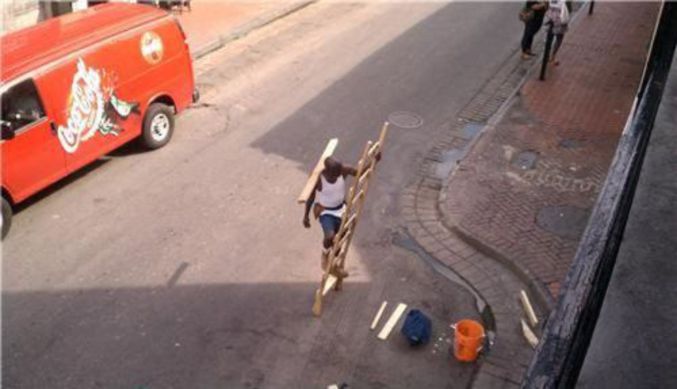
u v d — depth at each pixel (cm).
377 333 773
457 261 900
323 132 1209
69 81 949
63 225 943
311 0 1908
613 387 297
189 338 759
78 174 1062
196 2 1817
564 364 206
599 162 1132
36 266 862
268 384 703
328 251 777
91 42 979
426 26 1752
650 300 343
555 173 1098
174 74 1132
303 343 756
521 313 809
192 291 829
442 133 1232
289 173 1080
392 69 1484
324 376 714
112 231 933
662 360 312
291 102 1315
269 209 991
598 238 267
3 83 870
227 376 712
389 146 1177
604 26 1780
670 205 403
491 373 722
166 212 977
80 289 826
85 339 753
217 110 1273
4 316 779
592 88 1414
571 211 993
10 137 884
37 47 948
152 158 1110
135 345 747
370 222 973
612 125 1259
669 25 704
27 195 934
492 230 946
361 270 876
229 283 844
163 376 709
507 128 1240
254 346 750
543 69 1430
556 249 909
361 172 725
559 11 1393
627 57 1578
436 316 805
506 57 1573
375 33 1695
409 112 1298
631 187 313
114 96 1024
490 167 1108
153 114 1105
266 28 1711
